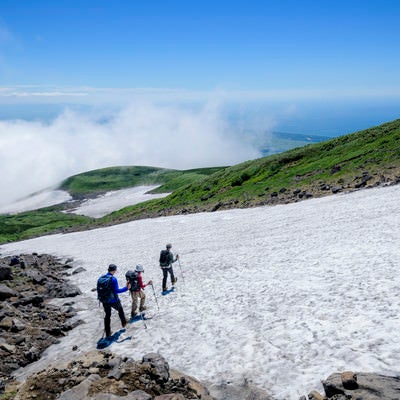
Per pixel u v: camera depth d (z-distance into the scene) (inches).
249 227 1795.0
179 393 436.1
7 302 928.9
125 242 2405.3
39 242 3882.9
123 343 649.6
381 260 789.2
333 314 587.2
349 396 371.2
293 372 462.3
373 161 2502.5
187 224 2532.0
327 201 1925.4
